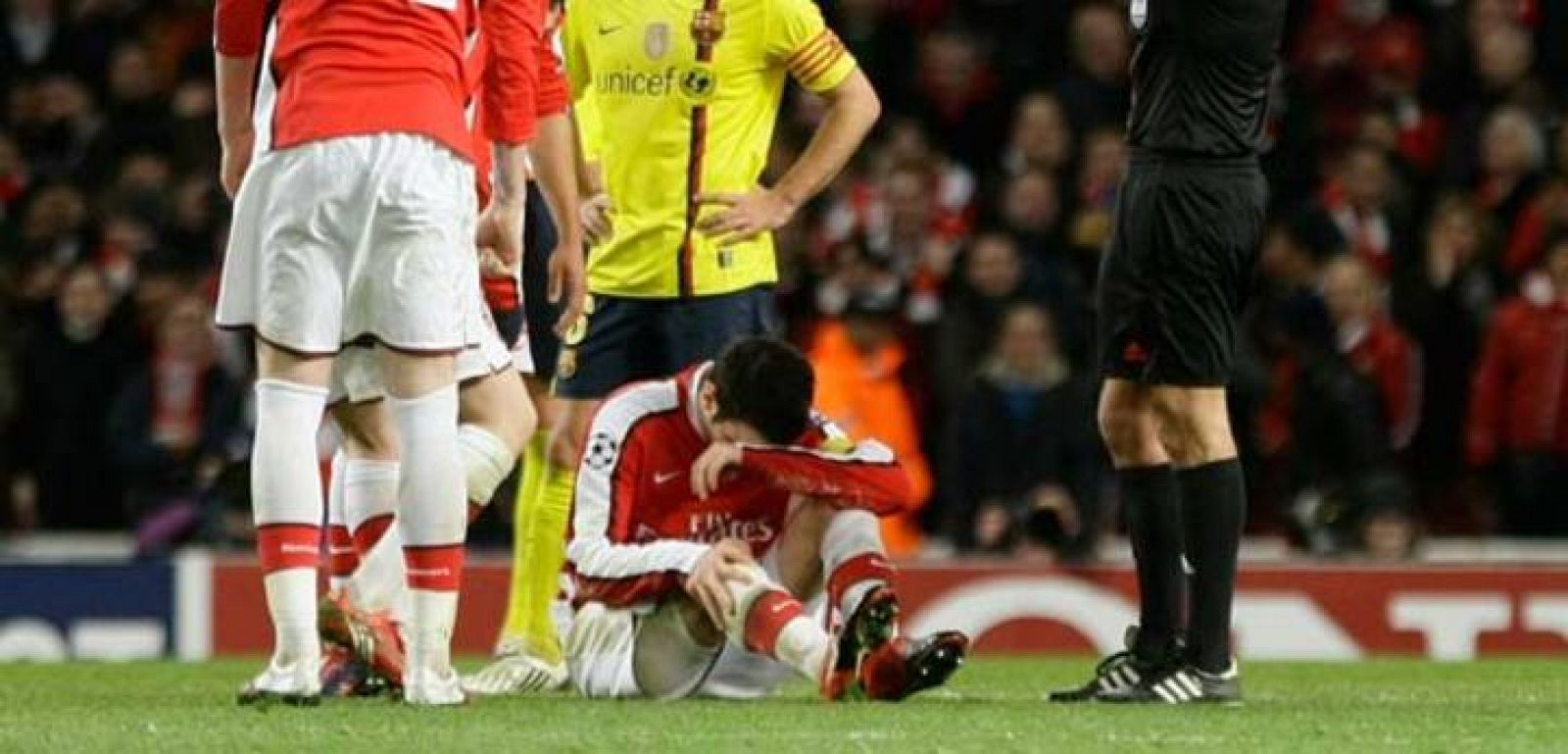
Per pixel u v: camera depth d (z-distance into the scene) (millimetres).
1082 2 62625
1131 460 28391
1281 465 53250
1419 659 44531
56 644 46594
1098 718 25453
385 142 24906
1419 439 55406
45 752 22000
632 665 27734
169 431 54688
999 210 57344
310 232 24859
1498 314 54719
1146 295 27578
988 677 35875
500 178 26656
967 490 51688
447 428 25562
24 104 62688
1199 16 27203
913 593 46750
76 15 63594
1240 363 53000
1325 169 59656
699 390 27922
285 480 25141
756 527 28047
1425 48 60938
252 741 22656
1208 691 27875
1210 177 27391
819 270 54812
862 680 26797
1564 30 61281
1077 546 48469
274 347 25062
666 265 32250
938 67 61406
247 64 25781
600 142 32406
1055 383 51500
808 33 32375
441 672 26000
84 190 60375
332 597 27266
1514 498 54844
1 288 57812
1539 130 58812
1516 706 28156
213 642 46625
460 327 25516
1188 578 28266
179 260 57656
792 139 56000
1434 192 58406
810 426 27766
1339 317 53906
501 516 51781
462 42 25578
